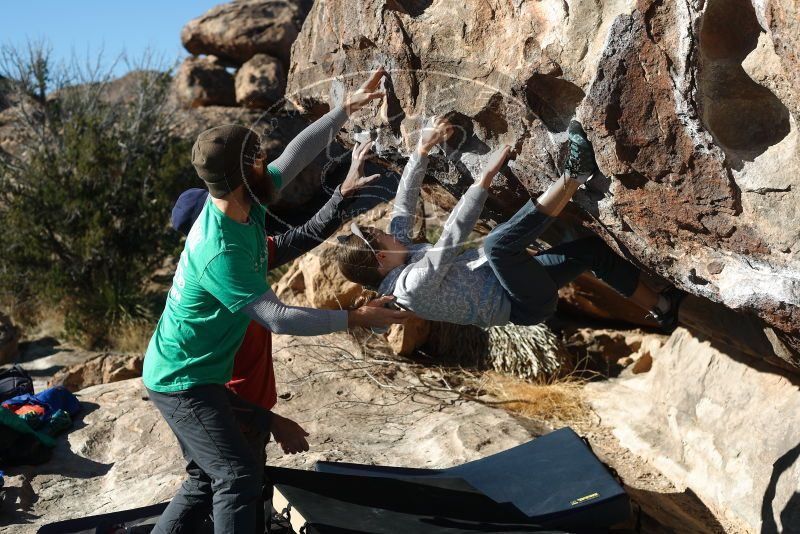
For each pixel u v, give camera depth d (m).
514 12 2.92
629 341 6.23
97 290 10.37
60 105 13.31
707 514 4.02
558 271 3.34
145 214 10.91
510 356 6.07
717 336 4.05
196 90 13.96
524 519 3.26
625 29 2.46
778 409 3.86
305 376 5.80
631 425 5.00
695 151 2.52
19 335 9.52
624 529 3.44
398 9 3.30
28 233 10.61
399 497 3.34
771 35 2.13
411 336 6.25
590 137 2.70
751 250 2.59
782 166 2.39
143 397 5.61
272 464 4.51
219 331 2.70
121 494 4.40
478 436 4.63
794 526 3.40
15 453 4.73
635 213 2.83
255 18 14.48
